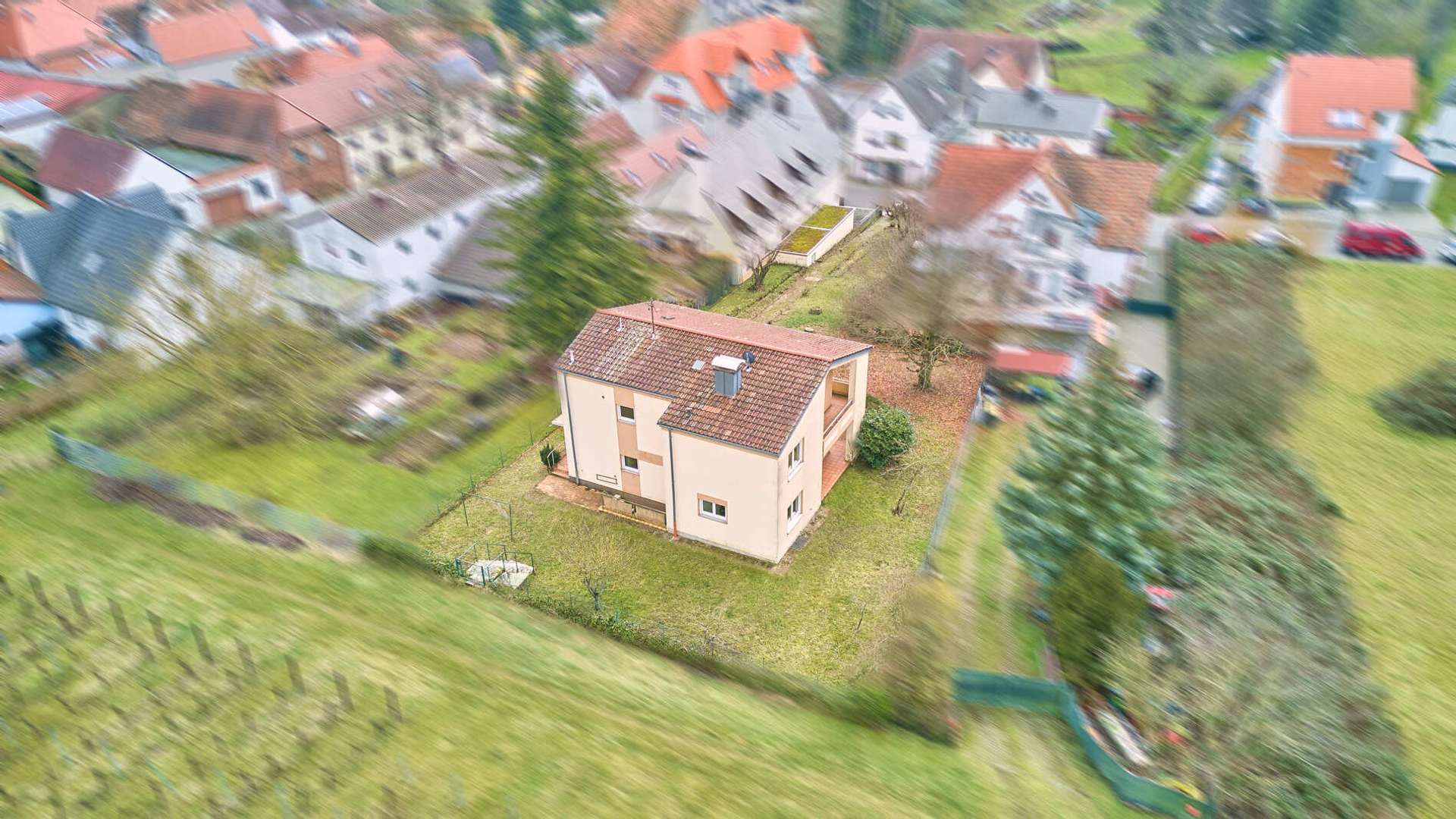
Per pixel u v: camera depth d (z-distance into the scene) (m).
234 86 86.44
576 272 46.34
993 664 30.55
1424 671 31.52
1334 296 57.25
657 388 35.62
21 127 66.19
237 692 25.69
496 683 27.70
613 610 33.06
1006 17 129.00
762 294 58.06
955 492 39.12
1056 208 50.31
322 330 47.62
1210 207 69.25
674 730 26.72
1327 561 35.00
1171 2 115.94
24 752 23.42
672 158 64.12
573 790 23.88
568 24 123.62
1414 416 45.09
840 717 28.12
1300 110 69.50
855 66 109.88
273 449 41.59
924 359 46.38
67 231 51.09
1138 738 27.12
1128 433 32.72
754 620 32.84
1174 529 33.47
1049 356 47.09
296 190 68.19
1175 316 52.53
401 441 42.59
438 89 81.06
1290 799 24.48
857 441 40.78
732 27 87.50
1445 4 114.12
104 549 32.19
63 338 50.47
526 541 36.75
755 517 34.69
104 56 84.56
